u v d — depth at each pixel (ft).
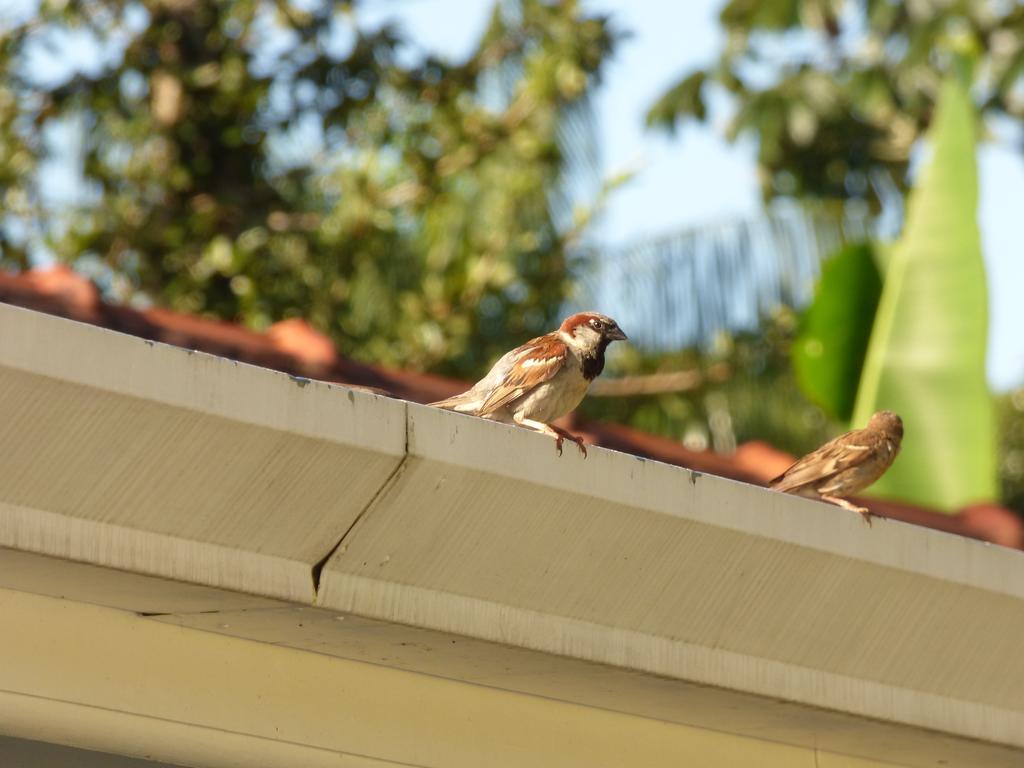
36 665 21.43
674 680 24.66
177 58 84.74
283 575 21.24
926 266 49.34
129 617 22.34
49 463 19.17
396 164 87.25
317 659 24.03
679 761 27.84
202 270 81.00
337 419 20.61
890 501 42.09
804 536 24.77
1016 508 114.93
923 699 27.25
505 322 84.74
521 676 24.90
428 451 21.22
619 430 44.98
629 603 23.90
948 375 48.57
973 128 49.96
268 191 84.74
